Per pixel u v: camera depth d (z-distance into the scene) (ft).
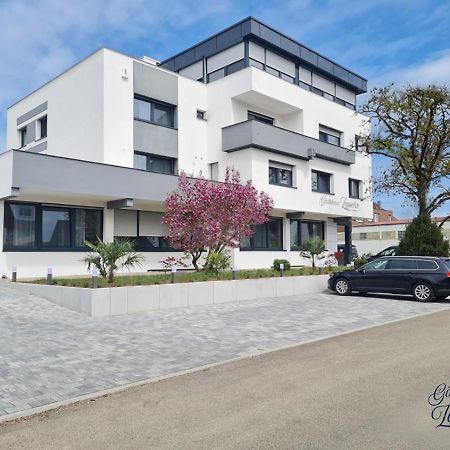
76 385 19.58
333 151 85.97
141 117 67.36
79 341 27.43
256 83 71.41
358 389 18.79
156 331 30.78
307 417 15.85
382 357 24.09
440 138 69.51
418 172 71.56
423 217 64.54
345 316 37.68
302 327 32.89
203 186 50.26
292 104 78.59
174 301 40.91
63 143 69.05
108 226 61.26
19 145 82.07
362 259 74.43
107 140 61.62
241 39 76.43
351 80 97.30
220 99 74.90
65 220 58.08
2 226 52.06
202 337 29.25
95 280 37.09
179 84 72.23
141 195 58.13
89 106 64.13
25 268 53.57
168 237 53.16
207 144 76.18
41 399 17.85
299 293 53.36
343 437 14.14
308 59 86.43
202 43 82.33
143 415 16.37
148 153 67.15
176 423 15.57
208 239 48.83
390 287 48.98
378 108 73.41
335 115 88.99
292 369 22.13
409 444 13.56
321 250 64.44
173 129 70.90
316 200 82.58
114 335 29.30
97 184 54.13
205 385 19.83
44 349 25.30
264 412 16.44
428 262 47.67
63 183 51.31
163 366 22.62
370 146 75.77
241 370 22.09
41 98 74.95
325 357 24.40
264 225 78.33
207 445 13.82
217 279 46.91
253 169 70.28
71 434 14.78
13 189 47.78
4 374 20.81
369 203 96.63
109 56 62.64
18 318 33.17
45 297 40.63
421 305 44.42
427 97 68.23
